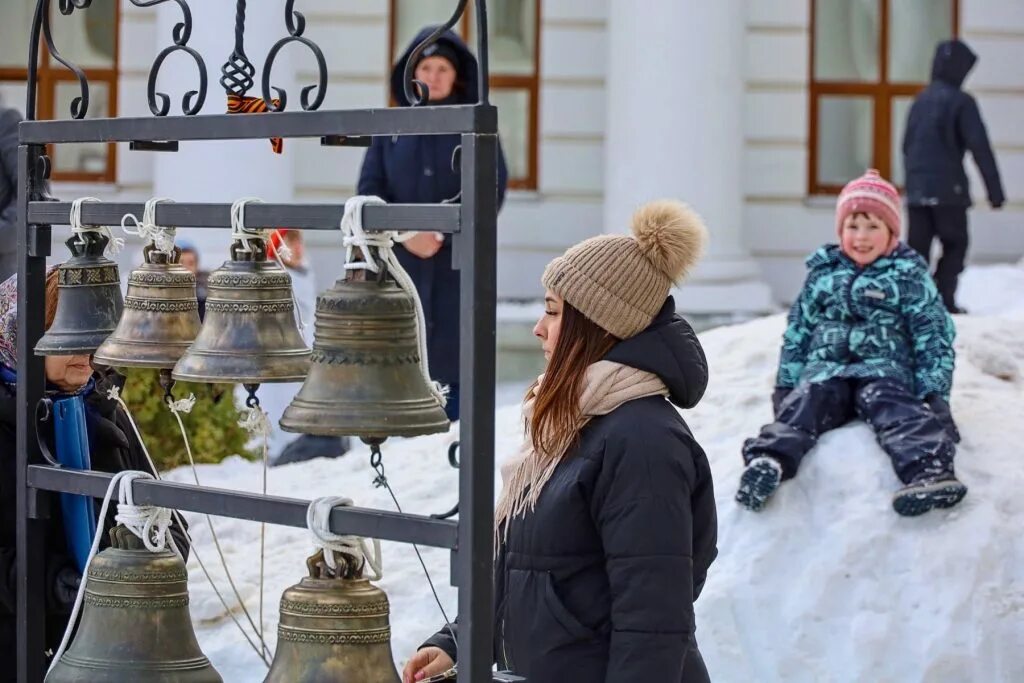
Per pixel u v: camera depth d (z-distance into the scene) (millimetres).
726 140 17484
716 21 17375
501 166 10398
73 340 4719
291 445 12320
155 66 4414
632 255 4676
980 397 9180
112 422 5281
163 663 4492
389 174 10586
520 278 19016
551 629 4578
